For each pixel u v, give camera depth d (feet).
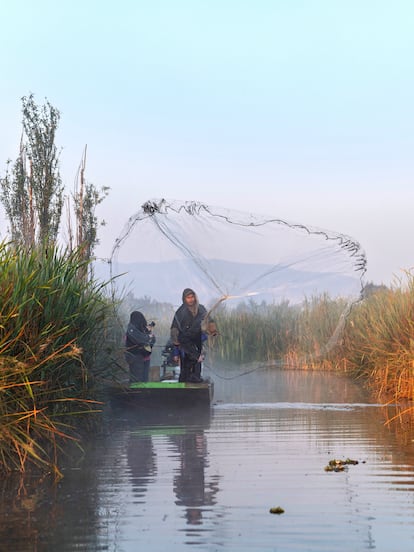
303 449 30.07
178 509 21.12
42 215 53.57
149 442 32.27
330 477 24.79
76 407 33.17
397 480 24.18
